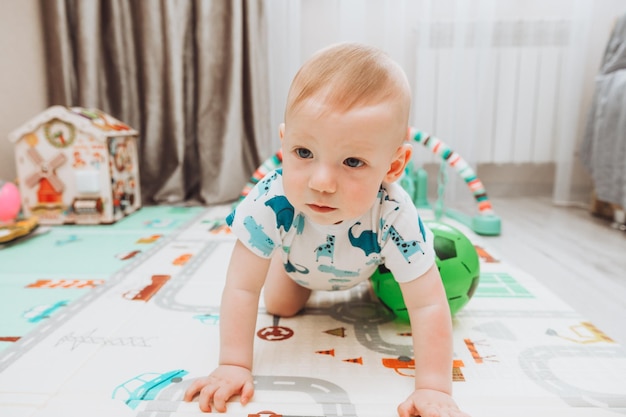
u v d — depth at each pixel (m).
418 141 1.50
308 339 0.73
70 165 1.43
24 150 1.42
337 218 0.52
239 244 0.63
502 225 1.54
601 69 1.71
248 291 0.62
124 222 1.49
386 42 1.84
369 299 0.89
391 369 0.64
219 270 1.03
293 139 0.50
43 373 0.61
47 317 0.79
